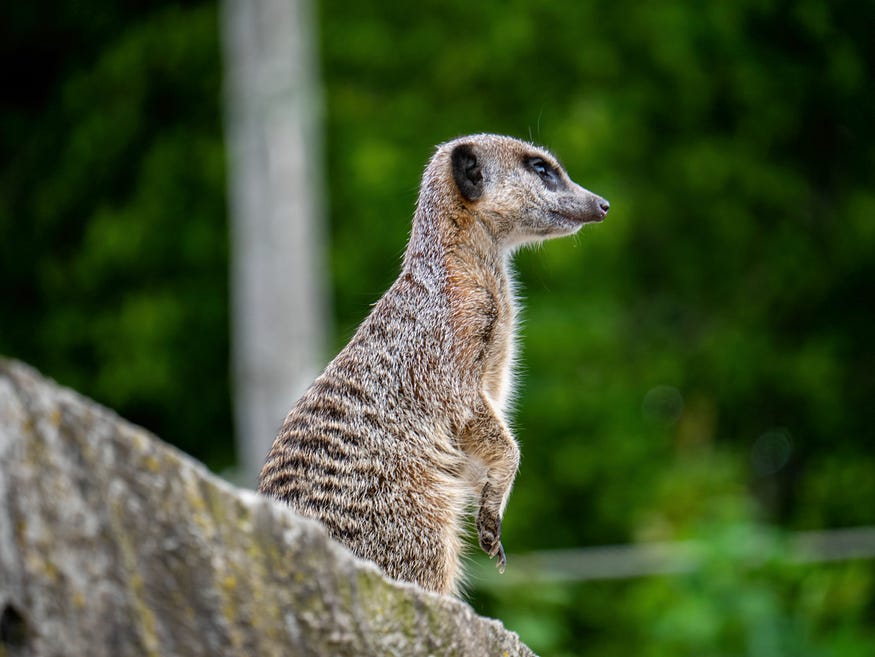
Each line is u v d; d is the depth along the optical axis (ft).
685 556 55.52
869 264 90.27
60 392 13.20
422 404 26.76
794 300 92.63
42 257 87.20
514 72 81.10
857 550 64.75
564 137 77.15
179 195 80.89
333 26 80.94
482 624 18.34
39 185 86.17
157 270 82.02
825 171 94.99
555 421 77.61
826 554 61.93
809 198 92.79
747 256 90.89
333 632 15.19
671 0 83.71
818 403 89.45
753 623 52.65
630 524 74.95
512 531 73.56
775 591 55.21
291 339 66.59
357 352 26.81
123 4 86.58
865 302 92.89
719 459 73.82
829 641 54.08
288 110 66.80
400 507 25.41
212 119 81.25
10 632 12.72
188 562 13.89
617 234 77.56
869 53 92.48
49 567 12.89
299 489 24.76
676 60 82.89
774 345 89.86
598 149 78.23
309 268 67.36
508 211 29.84
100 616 13.17
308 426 25.50
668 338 88.63
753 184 86.99
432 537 25.55
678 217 88.12
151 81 82.17
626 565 61.46
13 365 12.88
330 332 75.20
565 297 78.95
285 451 25.35
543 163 30.68
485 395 27.73
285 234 66.74
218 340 82.12
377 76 80.94
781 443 96.99
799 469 95.71
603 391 79.00
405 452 25.96
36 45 88.94
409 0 82.23
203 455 86.28
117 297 83.76
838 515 85.40
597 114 78.23
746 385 87.45
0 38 88.02
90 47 86.99
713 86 86.02
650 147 86.38
